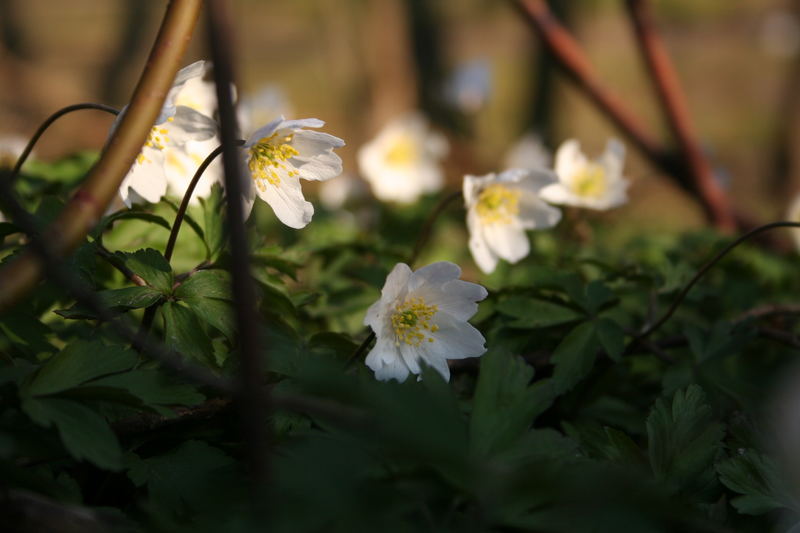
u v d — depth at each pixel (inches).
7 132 41.4
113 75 105.8
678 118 28.1
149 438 18.4
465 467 16.1
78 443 17.2
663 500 16.0
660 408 18.9
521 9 28.4
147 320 19.2
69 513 16.9
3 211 19.4
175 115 19.8
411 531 16.8
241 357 15.7
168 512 17.9
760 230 20.3
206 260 20.0
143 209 21.2
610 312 21.2
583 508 16.6
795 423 19.5
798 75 80.4
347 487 16.6
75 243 17.2
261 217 27.3
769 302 24.6
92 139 39.9
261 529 16.4
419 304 19.7
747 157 95.5
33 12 108.0
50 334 19.4
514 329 21.0
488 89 56.1
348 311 22.3
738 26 108.2
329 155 19.8
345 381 16.5
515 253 22.9
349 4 100.8
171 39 17.8
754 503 18.4
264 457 15.8
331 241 24.7
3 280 16.9
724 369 20.8
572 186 26.1
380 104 89.2
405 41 92.6
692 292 22.3
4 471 17.3
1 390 17.5
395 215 28.5
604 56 106.5
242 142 19.2
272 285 19.9
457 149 47.0
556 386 20.3
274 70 108.8
